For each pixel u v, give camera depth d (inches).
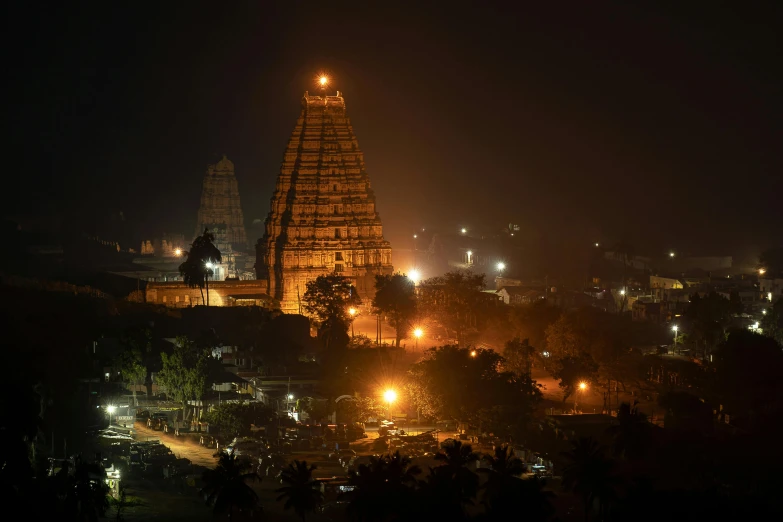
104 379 7864.2
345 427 7411.4
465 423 7672.2
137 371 7810.0
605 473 5654.5
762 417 7716.5
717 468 6604.3
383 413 7790.4
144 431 7239.2
